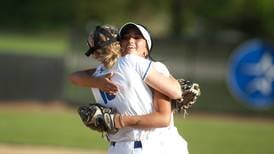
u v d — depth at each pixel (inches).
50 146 998.4
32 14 4286.4
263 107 1471.5
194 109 1492.4
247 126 1334.9
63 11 4192.9
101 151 977.5
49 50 3329.2
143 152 419.5
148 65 413.4
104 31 421.7
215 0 3115.2
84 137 1097.4
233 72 1481.3
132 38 426.9
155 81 410.9
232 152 997.2
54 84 1534.2
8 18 4298.7
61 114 1405.0
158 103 416.5
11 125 1202.6
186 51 1491.1
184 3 3014.3
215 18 3169.3
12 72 1537.9
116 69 419.8
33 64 1535.4
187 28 3095.5
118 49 423.8
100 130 423.8
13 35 4138.8
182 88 422.6
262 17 2940.5
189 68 1492.4
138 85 414.3
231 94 1482.5
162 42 1492.4
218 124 1343.5
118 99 419.5
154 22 3791.8
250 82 1472.7
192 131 1221.7
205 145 1059.3
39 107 1498.5
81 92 1520.7
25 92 1539.1
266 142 1117.7
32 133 1112.2
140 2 3686.0
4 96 1535.4
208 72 1489.9
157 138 422.6
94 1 3806.6
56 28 4220.0
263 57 1462.8
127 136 422.6
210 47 1487.5
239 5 3046.3
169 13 3501.5
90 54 428.8
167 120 416.8
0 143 1002.1
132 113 417.7
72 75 445.7
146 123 414.3
